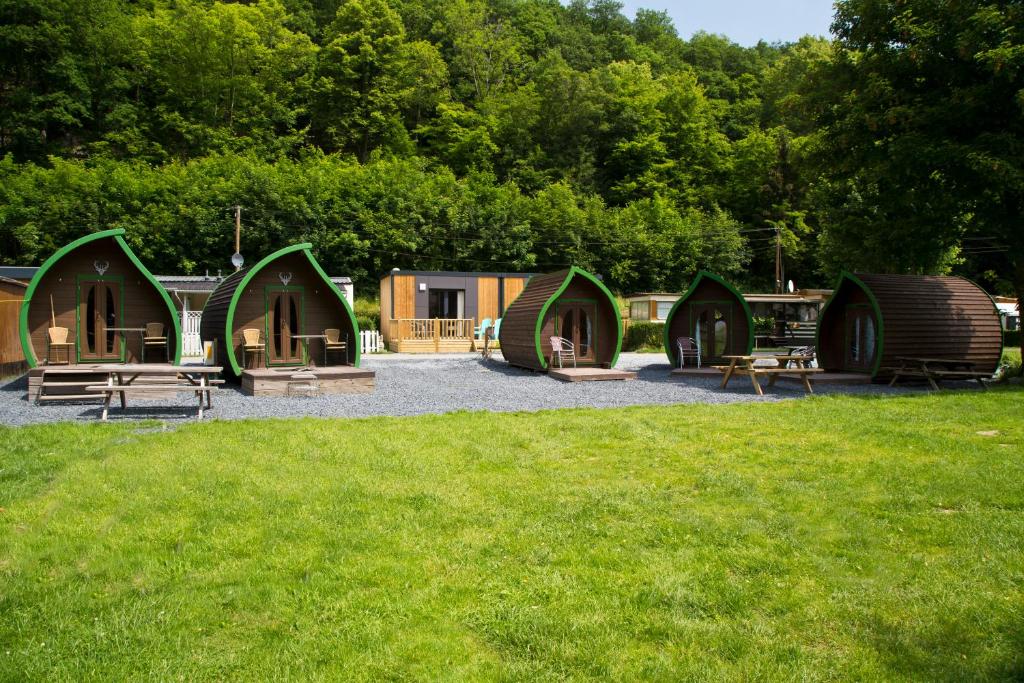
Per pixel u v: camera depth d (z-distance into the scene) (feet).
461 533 17.89
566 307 65.67
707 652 12.30
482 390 51.11
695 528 18.28
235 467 24.29
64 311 50.47
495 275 113.39
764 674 11.55
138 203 130.52
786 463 25.44
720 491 21.62
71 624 13.20
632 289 164.76
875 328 56.65
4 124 150.71
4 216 122.52
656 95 208.23
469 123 200.64
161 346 52.75
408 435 30.55
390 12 207.31
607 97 200.64
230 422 33.60
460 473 23.94
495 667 11.84
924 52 50.39
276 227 137.08
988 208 53.06
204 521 18.63
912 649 12.27
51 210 124.98
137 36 178.50
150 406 41.11
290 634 12.89
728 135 229.86
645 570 15.60
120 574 15.40
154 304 52.75
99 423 33.32
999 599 14.03
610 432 31.35
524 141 196.75
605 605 13.93
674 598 14.17
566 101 197.57
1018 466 24.29
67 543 17.02
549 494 21.35
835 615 13.53
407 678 11.50
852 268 93.45
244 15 206.90
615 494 21.31
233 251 135.64
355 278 142.31
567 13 304.09
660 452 27.32
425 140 211.41
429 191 154.61
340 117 193.88
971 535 17.53
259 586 14.71
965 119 50.37
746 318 67.46
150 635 12.80
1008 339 111.34
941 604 13.87
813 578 15.21
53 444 27.89
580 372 59.67
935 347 55.21
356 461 25.49
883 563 15.93
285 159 161.48
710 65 285.23
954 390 48.88
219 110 183.93
